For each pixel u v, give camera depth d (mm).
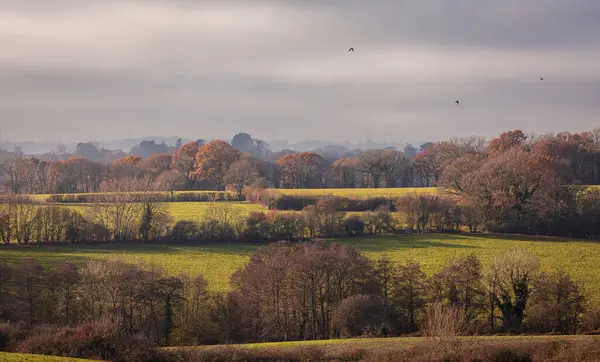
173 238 146000
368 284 97250
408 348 69000
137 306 91250
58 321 89188
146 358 68375
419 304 95188
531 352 64875
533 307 90875
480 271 100000
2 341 71875
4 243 137625
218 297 96500
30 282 94938
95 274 93312
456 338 68500
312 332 93312
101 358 67875
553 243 144375
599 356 62438
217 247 140125
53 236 141625
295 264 97625
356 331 88750
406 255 129750
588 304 95562
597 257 128625
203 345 81562
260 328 92688
